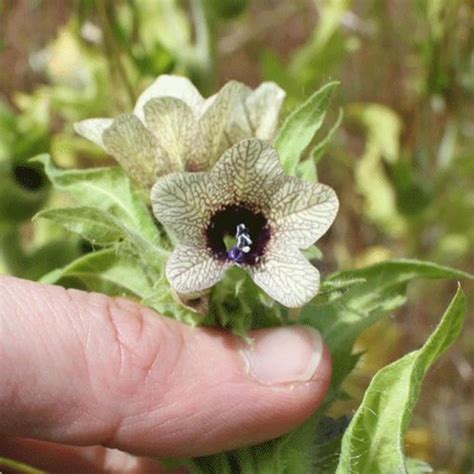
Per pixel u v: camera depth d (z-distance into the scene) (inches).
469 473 14.9
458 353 15.8
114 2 14.0
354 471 8.2
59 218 8.6
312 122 8.7
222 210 8.1
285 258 7.9
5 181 12.7
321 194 8.0
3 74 17.1
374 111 15.6
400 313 16.0
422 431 14.1
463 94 14.1
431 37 13.7
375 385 8.2
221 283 8.3
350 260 16.4
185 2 16.5
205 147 8.5
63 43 15.1
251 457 8.8
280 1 19.0
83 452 10.6
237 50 18.6
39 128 12.8
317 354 8.6
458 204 15.9
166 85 8.9
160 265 8.6
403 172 14.3
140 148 8.5
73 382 8.5
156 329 8.7
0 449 10.4
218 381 8.5
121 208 8.9
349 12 15.7
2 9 15.9
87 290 10.2
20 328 8.4
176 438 8.7
